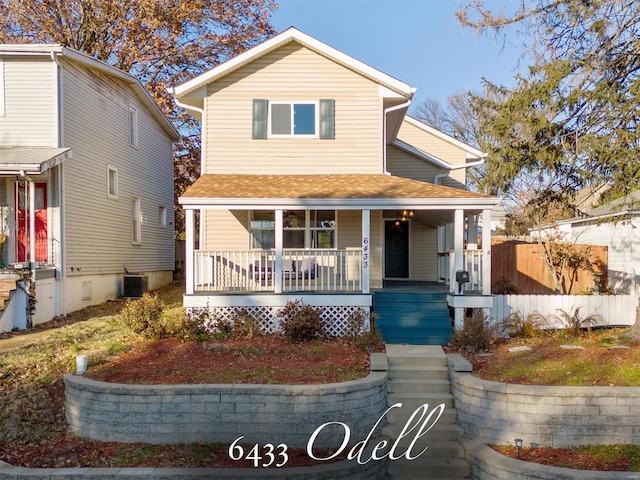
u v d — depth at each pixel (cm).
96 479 589
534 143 1080
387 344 1012
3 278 1144
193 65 2619
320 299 1085
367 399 739
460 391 773
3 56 1305
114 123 1680
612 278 1747
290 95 1349
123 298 1689
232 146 1346
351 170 1353
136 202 1914
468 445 708
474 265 1184
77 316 1316
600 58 1005
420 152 1631
